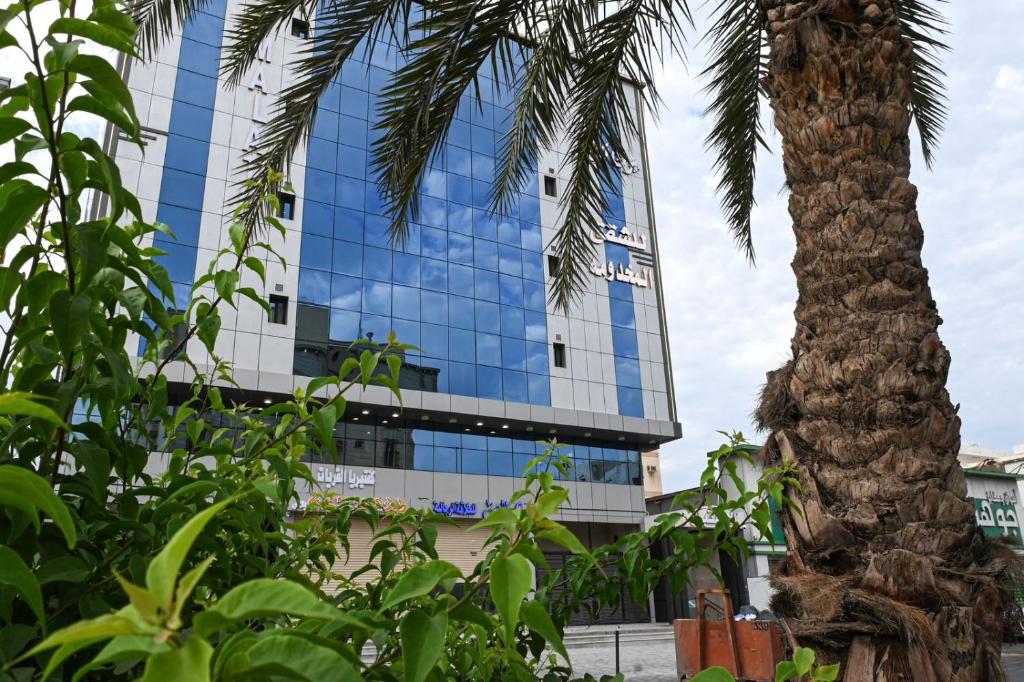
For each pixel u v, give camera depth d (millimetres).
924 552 2842
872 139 3633
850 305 3373
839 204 3561
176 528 1212
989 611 2754
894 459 3016
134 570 1091
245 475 1604
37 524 673
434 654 824
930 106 6824
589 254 7016
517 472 28922
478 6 5066
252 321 24656
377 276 28234
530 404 29703
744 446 2182
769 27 4105
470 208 31906
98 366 1332
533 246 32875
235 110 26312
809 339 3449
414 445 27125
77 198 1179
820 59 3750
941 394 3184
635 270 34781
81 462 1114
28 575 696
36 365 1099
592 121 6254
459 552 26156
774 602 3086
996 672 2695
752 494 2145
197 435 1877
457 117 33062
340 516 2002
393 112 5449
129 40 1038
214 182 25109
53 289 1147
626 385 32531
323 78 5395
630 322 33781
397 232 5945
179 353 1771
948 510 2943
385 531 1721
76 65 987
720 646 2311
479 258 31281
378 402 25828
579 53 5887
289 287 26000
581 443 31328
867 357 3193
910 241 3477
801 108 3834
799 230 3738
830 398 3213
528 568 786
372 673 919
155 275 1344
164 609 421
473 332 29938
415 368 28062
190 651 403
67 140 1083
